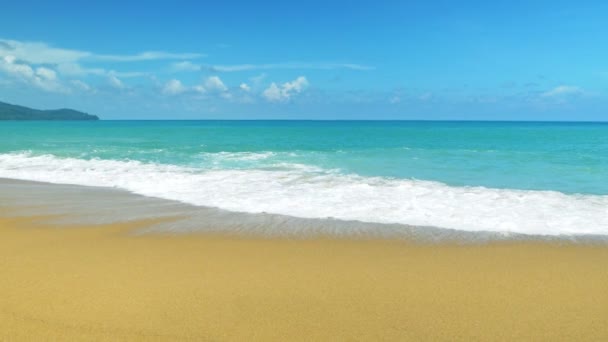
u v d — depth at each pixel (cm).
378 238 866
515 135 5062
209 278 639
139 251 773
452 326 501
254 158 2205
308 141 3691
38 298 559
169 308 536
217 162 2034
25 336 464
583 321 516
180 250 781
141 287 600
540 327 501
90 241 838
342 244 826
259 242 838
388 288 608
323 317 519
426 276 655
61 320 501
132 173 1683
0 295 568
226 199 1218
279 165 1931
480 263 717
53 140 3659
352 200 1193
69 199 1249
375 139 4128
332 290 599
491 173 1708
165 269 675
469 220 995
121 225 966
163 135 4778
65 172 1714
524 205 1136
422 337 476
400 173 1703
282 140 3881
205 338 467
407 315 527
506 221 985
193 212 1084
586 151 2631
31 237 865
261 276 650
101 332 475
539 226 948
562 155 2389
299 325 498
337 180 1518
